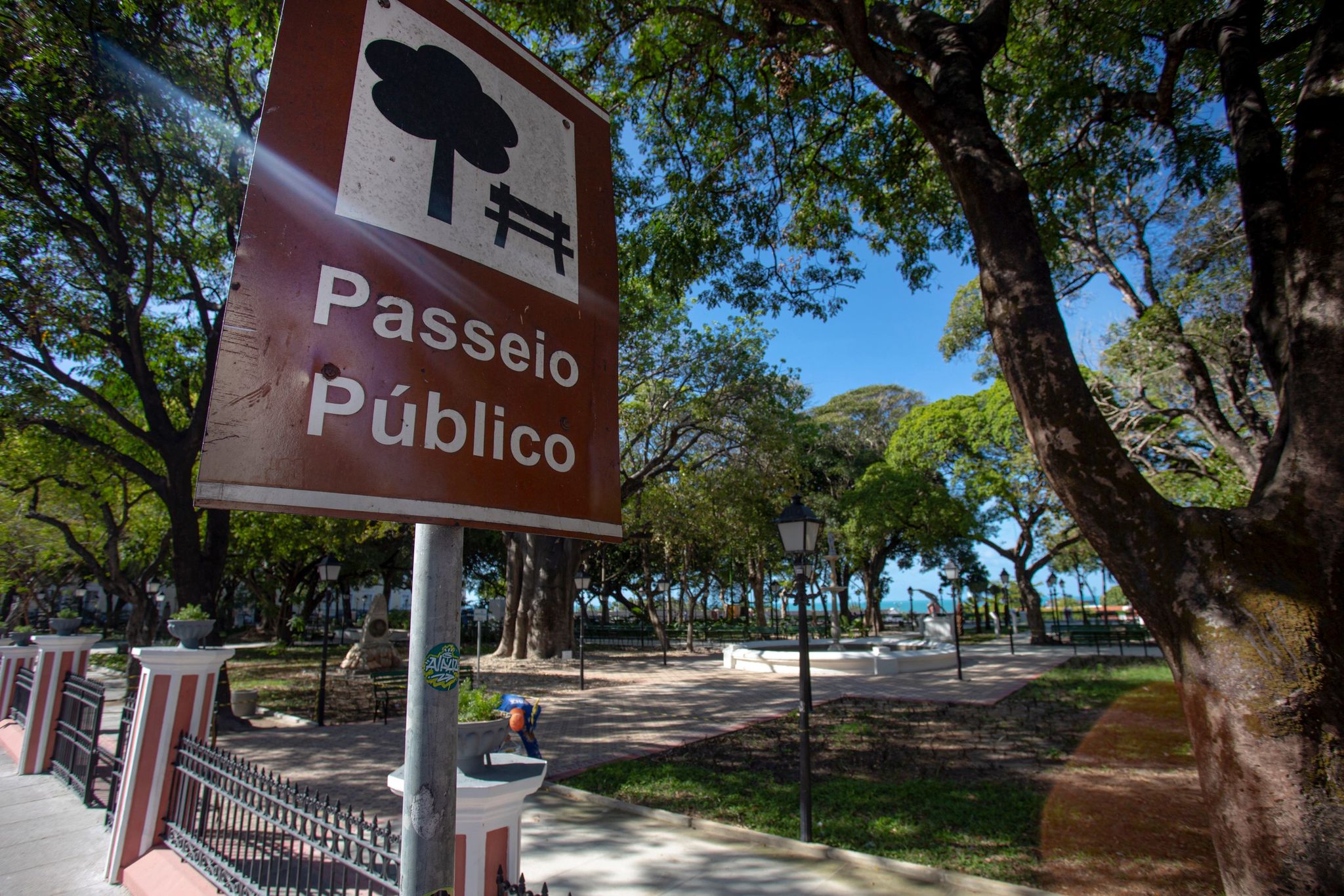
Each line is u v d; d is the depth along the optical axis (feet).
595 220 7.25
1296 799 9.30
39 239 31.96
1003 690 45.83
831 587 82.53
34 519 58.54
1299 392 11.21
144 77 27.35
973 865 16.33
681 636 115.65
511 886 8.80
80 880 16.11
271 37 24.45
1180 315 39.27
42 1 24.68
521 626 72.84
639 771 25.57
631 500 71.51
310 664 68.44
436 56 6.07
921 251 34.76
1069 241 42.16
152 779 16.24
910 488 89.81
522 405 5.85
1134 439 44.27
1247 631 10.14
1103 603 107.86
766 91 31.04
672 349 64.54
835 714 38.11
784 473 67.67
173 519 35.73
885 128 32.71
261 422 4.25
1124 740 27.17
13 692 31.81
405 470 4.87
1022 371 12.97
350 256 4.98
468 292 5.70
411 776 4.93
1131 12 26.14
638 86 31.63
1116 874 15.29
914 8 20.88
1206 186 30.27
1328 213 11.26
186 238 34.24
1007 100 32.40
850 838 18.42
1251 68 15.33
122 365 39.86
